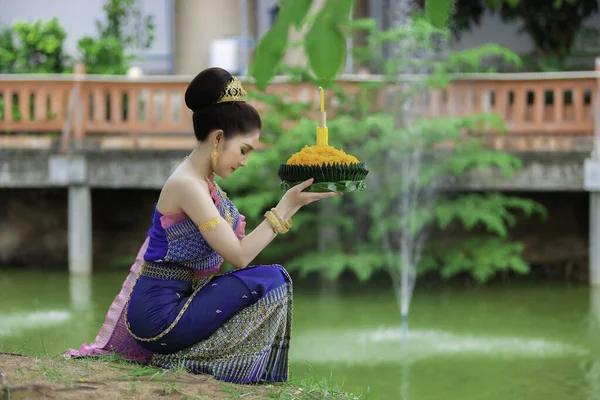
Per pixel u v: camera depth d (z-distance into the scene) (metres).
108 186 13.38
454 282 13.62
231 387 3.81
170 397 3.54
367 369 8.13
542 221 14.37
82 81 13.44
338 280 13.78
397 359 8.56
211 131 3.96
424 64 13.46
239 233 4.23
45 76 13.58
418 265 13.03
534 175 12.97
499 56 17.42
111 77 13.42
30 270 14.09
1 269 14.22
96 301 11.21
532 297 12.29
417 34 13.30
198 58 17.33
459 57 13.13
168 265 4.05
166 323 3.96
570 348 9.10
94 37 18.61
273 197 12.67
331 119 13.35
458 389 7.42
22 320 9.87
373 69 16.53
